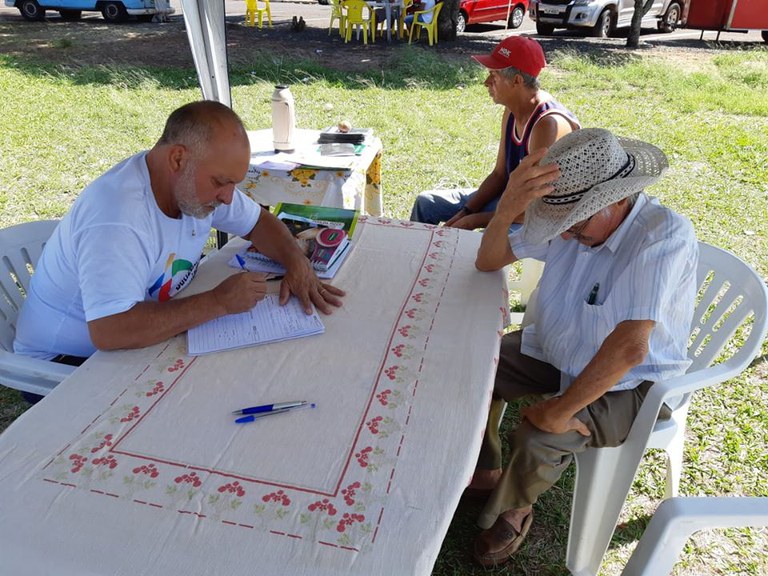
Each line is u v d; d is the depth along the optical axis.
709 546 2.12
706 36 14.34
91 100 7.84
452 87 9.12
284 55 10.84
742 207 4.97
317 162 3.08
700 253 2.14
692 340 2.14
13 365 1.63
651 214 1.71
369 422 1.29
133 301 1.54
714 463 2.47
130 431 1.26
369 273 1.95
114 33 12.64
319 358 1.51
